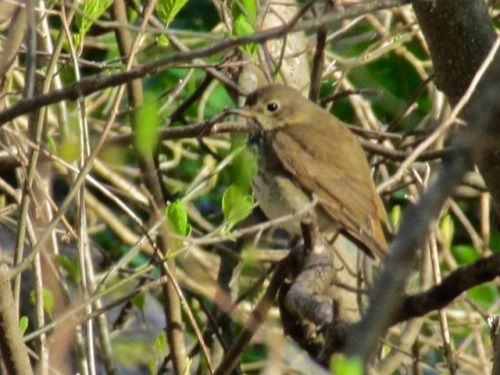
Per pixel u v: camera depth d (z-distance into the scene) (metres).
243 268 10.80
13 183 12.20
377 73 13.67
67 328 8.13
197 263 10.94
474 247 12.97
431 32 8.87
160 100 11.63
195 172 13.13
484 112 3.43
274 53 11.46
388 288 3.30
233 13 9.82
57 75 9.17
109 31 13.10
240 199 8.54
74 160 9.43
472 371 11.27
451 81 8.87
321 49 10.02
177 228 8.36
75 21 10.40
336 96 10.59
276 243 12.34
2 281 6.38
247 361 12.05
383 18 13.74
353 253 11.11
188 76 10.84
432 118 12.36
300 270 7.02
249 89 11.54
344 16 5.92
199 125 9.71
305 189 10.51
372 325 3.30
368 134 11.51
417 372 10.59
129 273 11.08
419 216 3.32
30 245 8.49
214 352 10.75
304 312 5.91
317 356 5.78
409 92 13.70
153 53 11.38
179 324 9.29
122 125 12.27
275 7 11.13
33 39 6.89
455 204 12.77
